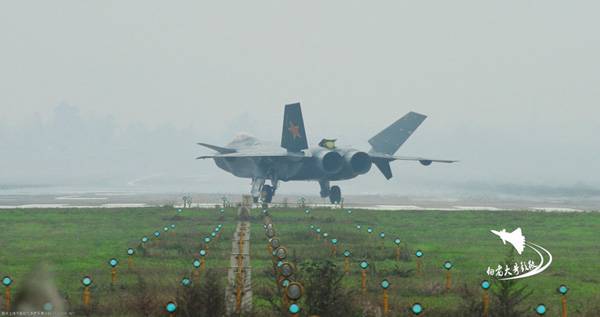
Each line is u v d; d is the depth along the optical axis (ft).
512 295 176.65
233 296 180.86
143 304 171.63
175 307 145.59
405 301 197.77
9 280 177.06
